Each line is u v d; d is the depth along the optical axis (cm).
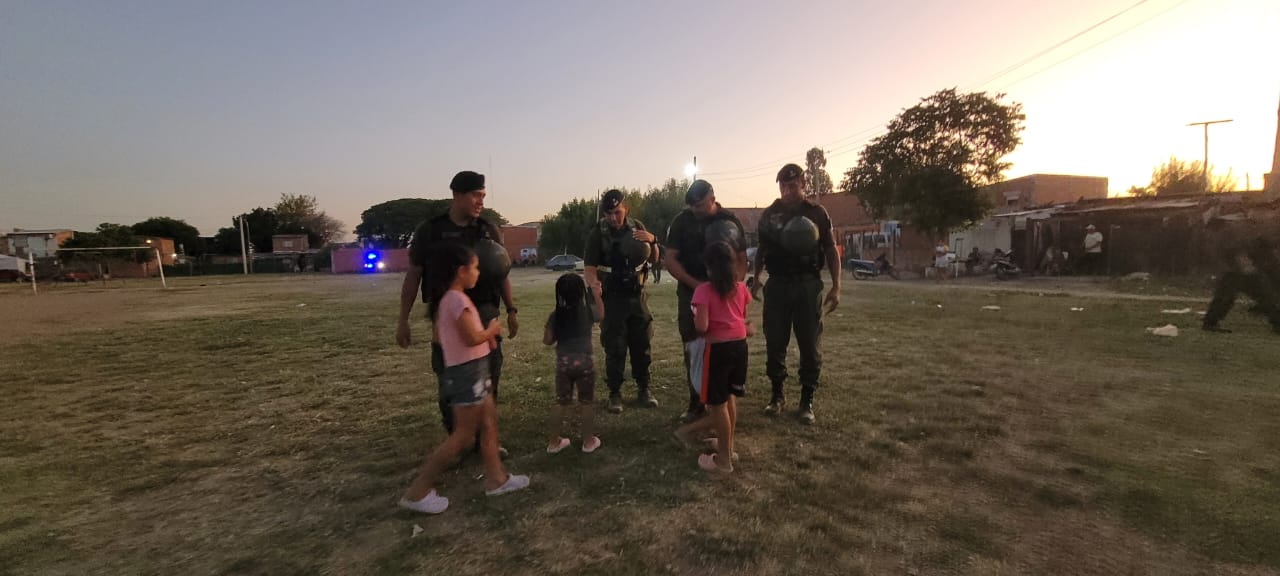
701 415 447
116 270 4772
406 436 439
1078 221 2230
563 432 440
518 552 265
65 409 539
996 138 2314
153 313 1530
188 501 331
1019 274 2150
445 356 318
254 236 7675
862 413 464
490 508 311
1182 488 315
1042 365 623
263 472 373
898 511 298
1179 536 268
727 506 306
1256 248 790
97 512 318
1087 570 243
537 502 316
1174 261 1883
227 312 1510
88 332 1133
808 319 456
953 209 2344
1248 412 445
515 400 530
